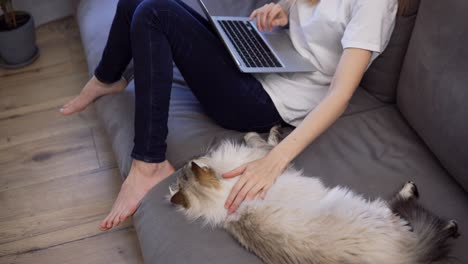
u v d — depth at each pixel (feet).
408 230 3.58
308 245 3.51
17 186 6.37
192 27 4.46
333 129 4.75
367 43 3.95
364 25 3.98
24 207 6.09
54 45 8.95
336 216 3.62
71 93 7.88
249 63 4.53
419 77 4.32
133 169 4.57
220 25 5.11
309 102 4.69
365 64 4.01
